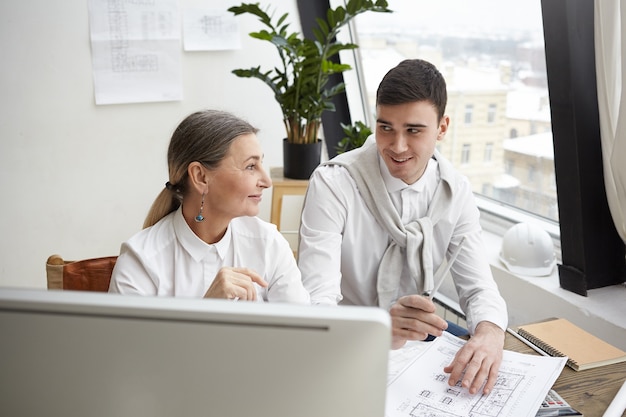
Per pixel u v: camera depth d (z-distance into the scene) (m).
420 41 2.94
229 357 0.60
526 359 1.37
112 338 0.60
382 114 1.63
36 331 0.60
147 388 0.62
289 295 1.48
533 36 2.32
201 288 1.39
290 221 2.97
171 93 3.04
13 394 0.63
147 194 3.14
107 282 1.59
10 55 2.80
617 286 2.11
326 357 0.60
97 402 0.62
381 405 0.62
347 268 1.85
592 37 1.91
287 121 2.90
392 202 1.81
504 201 2.67
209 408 0.62
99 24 2.88
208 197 1.34
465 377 1.26
